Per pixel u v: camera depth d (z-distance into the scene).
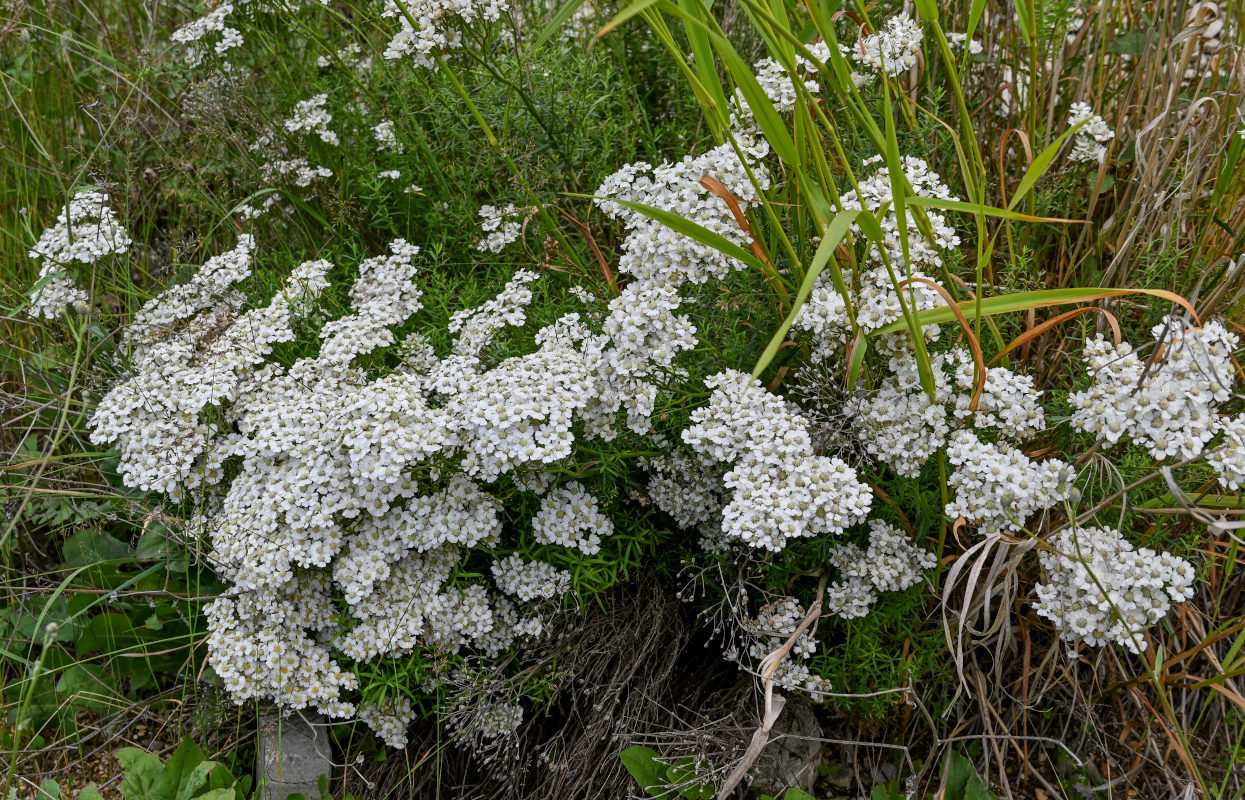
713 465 0.91
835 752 0.99
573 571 0.92
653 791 0.90
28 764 0.98
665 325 0.87
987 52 1.17
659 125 1.19
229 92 1.15
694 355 0.93
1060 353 0.98
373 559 0.90
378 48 1.21
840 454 0.90
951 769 0.92
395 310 1.01
